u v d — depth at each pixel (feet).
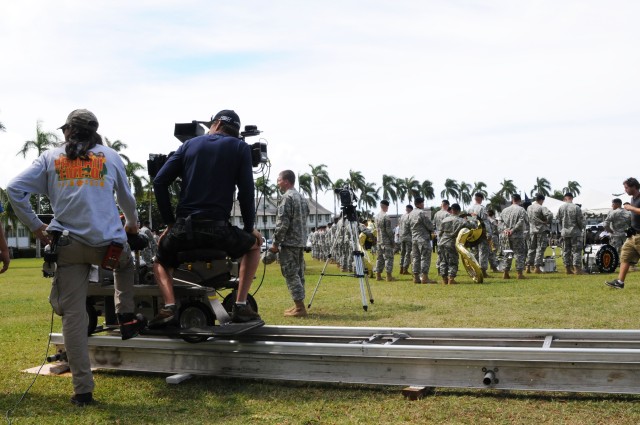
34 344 22.39
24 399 14.74
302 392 14.52
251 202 15.81
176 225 15.61
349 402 13.62
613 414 12.11
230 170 15.61
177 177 16.38
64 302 14.20
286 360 15.20
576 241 50.14
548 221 52.80
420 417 12.46
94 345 17.02
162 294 17.10
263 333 17.97
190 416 13.05
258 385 15.31
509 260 48.14
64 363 17.63
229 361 15.72
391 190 366.43
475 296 35.01
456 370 13.82
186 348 16.01
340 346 14.66
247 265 16.48
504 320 25.23
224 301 20.97
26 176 14.19
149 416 13.12
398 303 32.73
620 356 12.73
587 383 12.91
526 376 13.34
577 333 15.85
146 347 16.42
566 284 40.52
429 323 25.02
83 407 13.97
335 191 31.76
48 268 14.52
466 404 13.12
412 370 14.14
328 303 33.91
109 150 15.06
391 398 13.79
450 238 45.06
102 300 18.74
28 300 40.73
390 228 50.47
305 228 29.25
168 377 15.76
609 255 50.78
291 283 28.76
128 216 15.47
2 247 14.64
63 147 14.64
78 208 14.12
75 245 14.06
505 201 309.01
